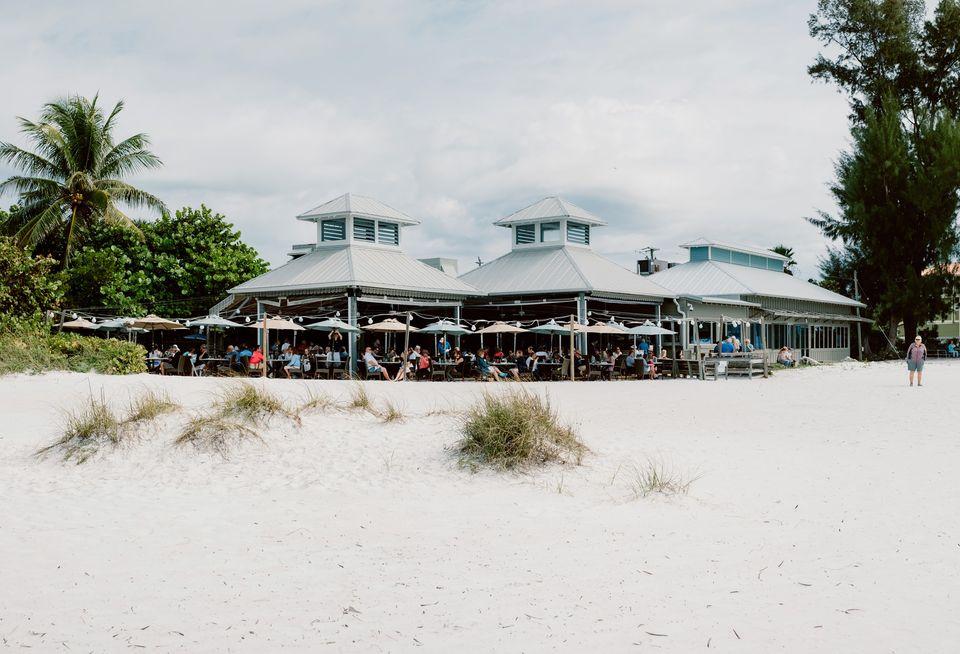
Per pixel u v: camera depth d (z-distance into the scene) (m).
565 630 5.18
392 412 12.90
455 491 9.51
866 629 5.18
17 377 18.31
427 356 28.61
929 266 52.53
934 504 8.55
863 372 31.45
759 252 48.47
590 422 14.48
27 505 8.67
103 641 4.96
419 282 31.70
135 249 37.28
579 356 29.89
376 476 10.08
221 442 11.11
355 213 32.56
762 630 5.17
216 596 5.83
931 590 5.95
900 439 12.71
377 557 6.88
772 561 6.71
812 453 11.54
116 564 6.62
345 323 29.45
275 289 30.91
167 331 36.88
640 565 6.62
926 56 54.44
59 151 37.88
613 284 33.62
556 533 7.66
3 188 37.25
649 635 5.09
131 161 39.66
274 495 9.32
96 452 10.84
